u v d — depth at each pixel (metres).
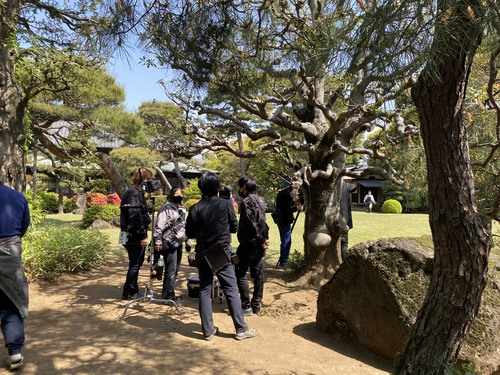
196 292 5.61
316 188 6.75
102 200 21.20
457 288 2.26
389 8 1.62
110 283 6.38
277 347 4.05
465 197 2.20
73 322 4.44
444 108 2.10
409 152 4.62
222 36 3.94
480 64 2.67
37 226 7.81
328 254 6.84
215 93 4.97
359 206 37.16
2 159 5.96
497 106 2.25
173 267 5.27
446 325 2.31
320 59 2.15
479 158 2.94
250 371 3.40
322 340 4.48
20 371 3.20
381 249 4.19
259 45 4.11
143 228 5.17
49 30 7.95
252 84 4.75
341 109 7.38
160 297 5.61
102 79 12.12
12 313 3.26
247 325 4.43
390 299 3.94
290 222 8.05
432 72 1.80
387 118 4.70
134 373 3.23
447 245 2.27
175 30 3.81
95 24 3.74
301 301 5.84
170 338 4.06
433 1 1.53
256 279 5.17
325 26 2.40
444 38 1.59
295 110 7.30
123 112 13.48
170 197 5.31
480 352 3.39
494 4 1.51
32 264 6.11
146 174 5.28
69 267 6.86
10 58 6.23
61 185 20.89
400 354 2.61
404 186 5.12
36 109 12.39
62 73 7.44
